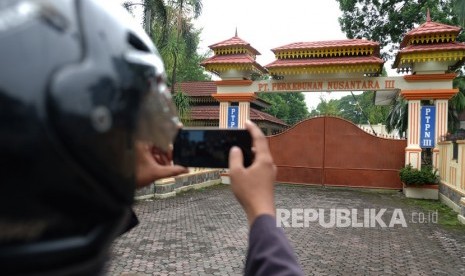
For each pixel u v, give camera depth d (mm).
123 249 5496
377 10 19328
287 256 674
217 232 6695
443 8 18047
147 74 569
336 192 12141
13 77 399
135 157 544
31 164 397
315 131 13344
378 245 6148
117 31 533
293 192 11891
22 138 392
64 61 434
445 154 10562
